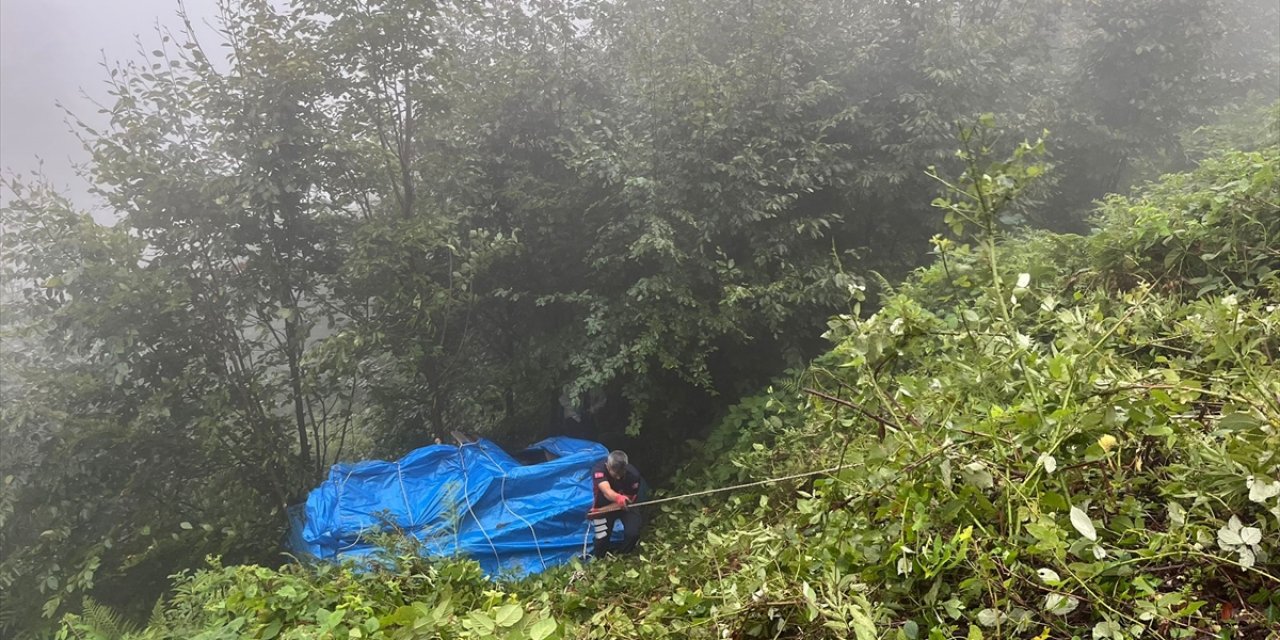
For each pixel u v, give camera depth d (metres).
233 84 5.87
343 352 6.09
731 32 6.55
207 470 6.39
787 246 6.32
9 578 5.48
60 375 5.99
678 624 2.26
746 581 2.16
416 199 6.71
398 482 5.62
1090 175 7.41
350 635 2.48
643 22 6.21
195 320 6.14
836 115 6.36
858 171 6.31
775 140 6.07
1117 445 1.79
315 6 5.92
